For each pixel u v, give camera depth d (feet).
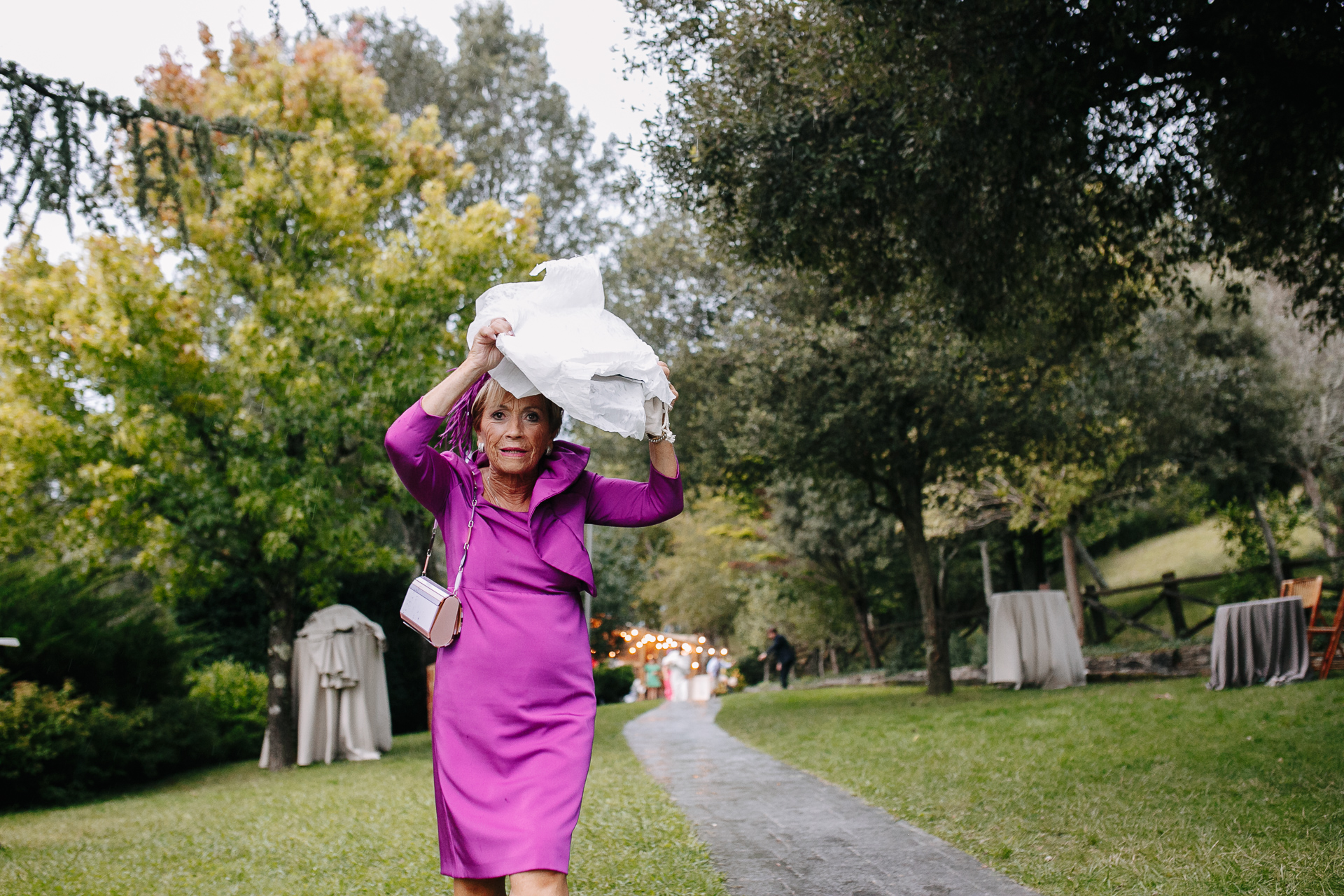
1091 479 49.39
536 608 7.41
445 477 7.76
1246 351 55.62
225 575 37.65
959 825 14.76
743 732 34.17
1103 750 20.53
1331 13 18.15
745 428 40.22
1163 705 27.50
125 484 31.04
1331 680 29.63
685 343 48.57
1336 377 54.85
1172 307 50.78
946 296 25.91
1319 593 32.24
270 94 40.29
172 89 41.93
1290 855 11.37
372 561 39.47
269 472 33.63
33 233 23.00
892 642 81.15
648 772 23.89
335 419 33.68
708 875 12.44
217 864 15.55
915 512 43.06
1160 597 54.80
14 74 22.00
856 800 17.94
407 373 34.24
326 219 36.55
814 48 22.70
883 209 24.29
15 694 28.81
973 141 21.49
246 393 35.86
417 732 52.85
